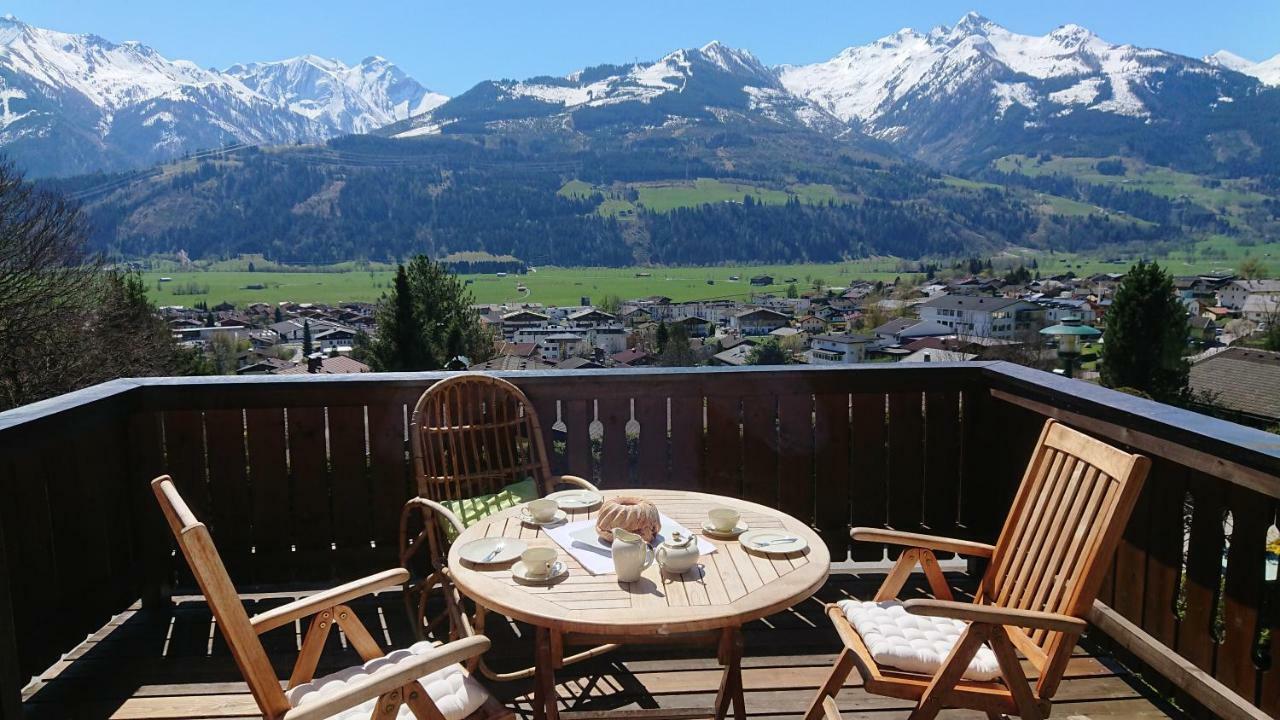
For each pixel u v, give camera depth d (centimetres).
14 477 243
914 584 346
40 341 1477
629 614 175
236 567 337
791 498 353
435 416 324
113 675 269
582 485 284
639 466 346
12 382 1447
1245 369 1756
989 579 223
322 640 192
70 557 276
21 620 246
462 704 174
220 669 273
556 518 243
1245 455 204
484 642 161
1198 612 238
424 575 344
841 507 356
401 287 2984
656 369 343
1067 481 209
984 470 354
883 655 192
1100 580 179
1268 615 216
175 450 329
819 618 310
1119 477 183
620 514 220
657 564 206
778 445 350
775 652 282
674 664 273
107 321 1684
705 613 176
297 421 334
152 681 265
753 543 216
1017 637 203
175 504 159
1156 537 256
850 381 348
